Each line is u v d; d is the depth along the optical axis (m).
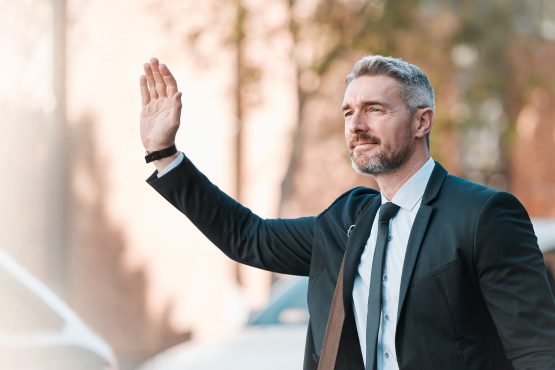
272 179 11.84
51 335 2.97
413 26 9.84
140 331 10.93
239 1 9.34
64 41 10.25
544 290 1.94
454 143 13.55
